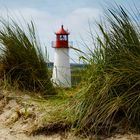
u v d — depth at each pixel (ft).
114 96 16.40
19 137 16.83
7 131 17.42
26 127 17.39
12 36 21.94
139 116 16.15
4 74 21.75
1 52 22.02
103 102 16.31
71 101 17.43
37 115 17.89
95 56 17.25
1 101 20.40
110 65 16.61
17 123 17.93
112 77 16.34
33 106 19.13
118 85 16.28
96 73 16.85
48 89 21.62
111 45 16.92
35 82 21.83
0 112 19.54
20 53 21.85
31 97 20.63
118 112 16.51
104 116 16.12
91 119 16.29
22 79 21.88
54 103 18.74
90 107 16.31
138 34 16.80
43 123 16.97
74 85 19.31
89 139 15.96
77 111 16.53
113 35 16.98
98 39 17.19
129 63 16.28
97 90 16.47
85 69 17.83
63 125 16.63
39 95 21.09
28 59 21.91
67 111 17.03
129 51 16.53
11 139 16.74
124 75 16.24
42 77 22.04
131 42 16.63
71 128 16.35
